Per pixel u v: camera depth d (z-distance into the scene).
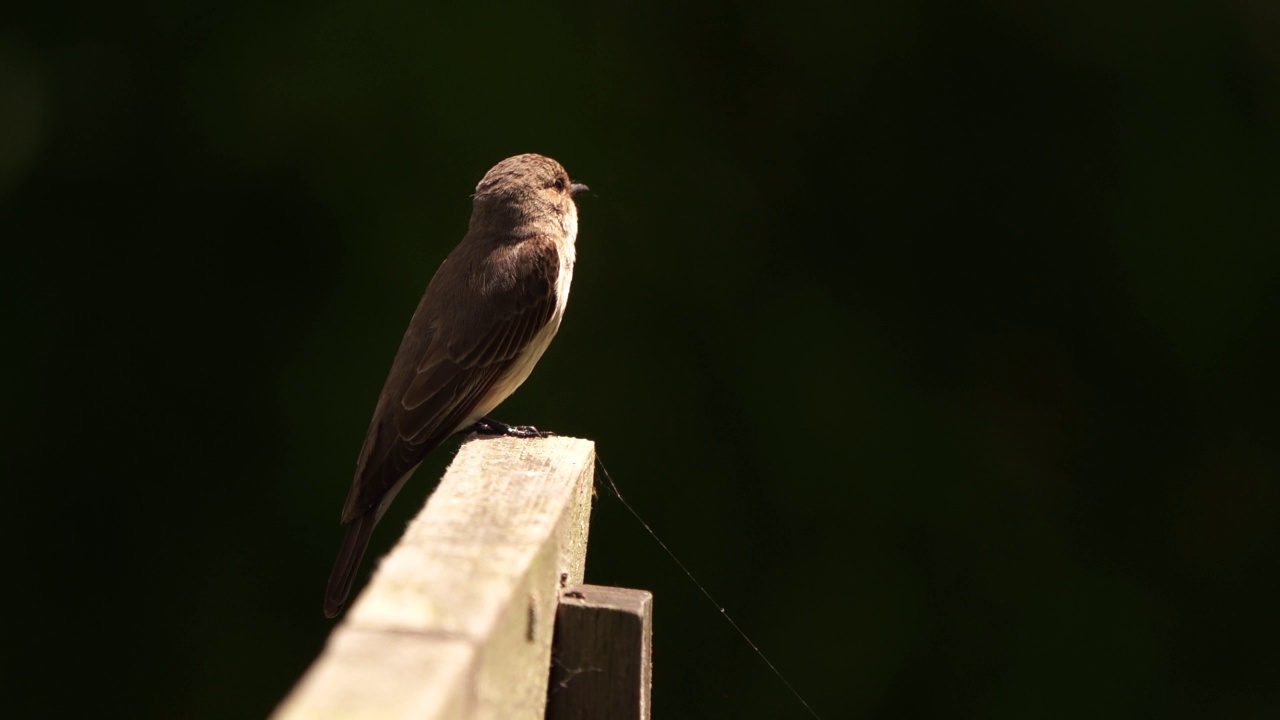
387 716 2.79
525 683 4.13
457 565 3.96
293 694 2.96
